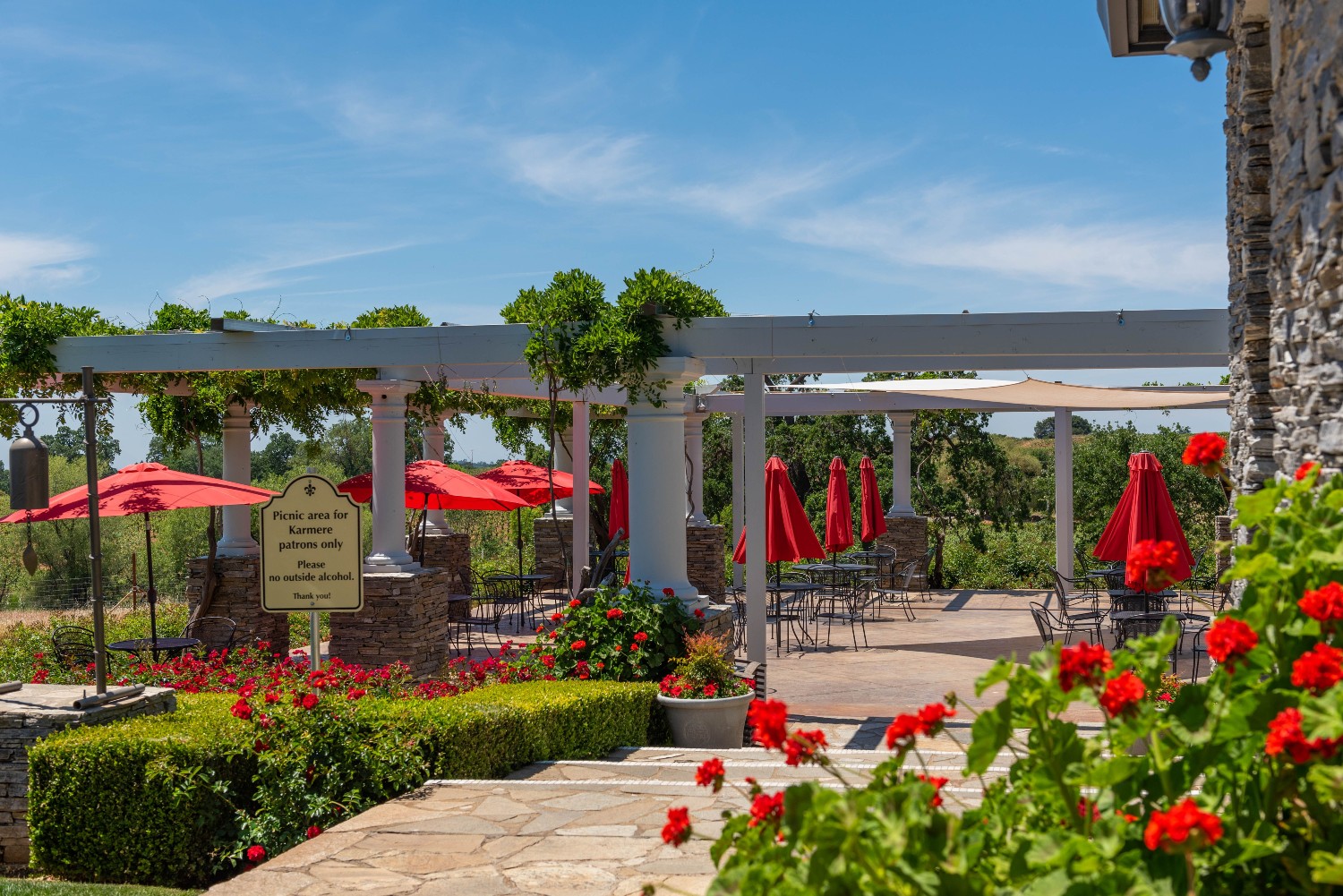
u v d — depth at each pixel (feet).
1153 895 6.24
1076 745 7.37
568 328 31.65
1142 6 20.03
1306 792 6.70
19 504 21.39
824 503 92.43
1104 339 29.63
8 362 35.17
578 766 22.44
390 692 24.48
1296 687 7.11
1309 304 12.67
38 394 38.83
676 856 15.21
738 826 8.42
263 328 34.96
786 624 51.11
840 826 6.60
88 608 71.61
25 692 23.03
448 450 64.13
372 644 37.22
